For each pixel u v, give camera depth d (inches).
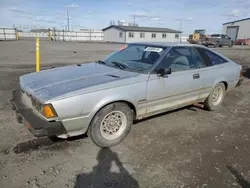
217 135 137.2
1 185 87.3
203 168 102.8
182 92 145.5
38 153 110.2
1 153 108.5
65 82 114.6
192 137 133.6
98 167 101.4
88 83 111.7
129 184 90.9
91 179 93.1
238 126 151.7
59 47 910.4
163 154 113.9
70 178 93.3
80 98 102.2
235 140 131.3
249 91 247.8
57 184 89.3
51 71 139.9
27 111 108.0
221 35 1190.9
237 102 206.4
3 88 222.7
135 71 130.7
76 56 575.2
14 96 129.9
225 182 93.7
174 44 149.8
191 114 171.5
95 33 1931.6
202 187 90.3
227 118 166.1
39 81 119.0
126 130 124.7
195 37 1565.0
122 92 114.7
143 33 1774.1
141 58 145.8
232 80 183.9
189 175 97.6
